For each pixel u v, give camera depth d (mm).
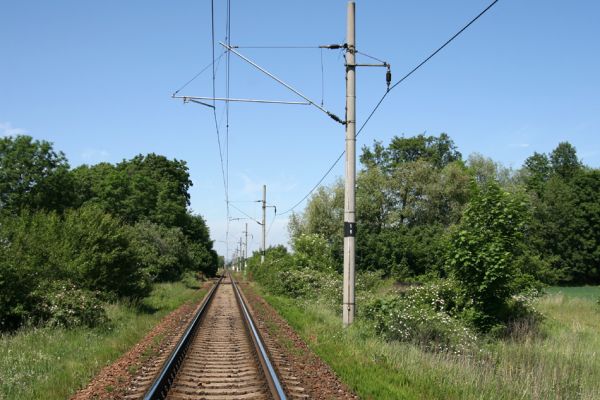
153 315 22438
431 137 72062
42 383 9117
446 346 14078
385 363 11438
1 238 20781
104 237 23031
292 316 21047
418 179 53562
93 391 8773
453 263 16547
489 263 16047
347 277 16375
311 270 34469
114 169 65938
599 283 58594
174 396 8680
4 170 45094
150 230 51625
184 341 13508
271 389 8688
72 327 15914
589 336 18094
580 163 83562
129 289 24250
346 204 16625
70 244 22359
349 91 16812
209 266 85188
